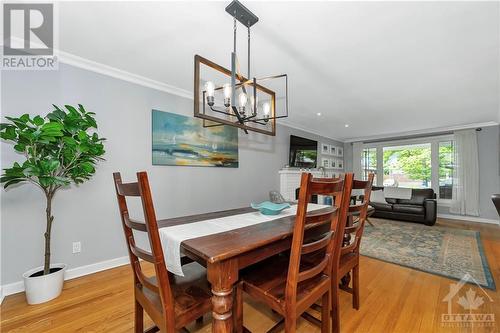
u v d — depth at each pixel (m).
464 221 4.89
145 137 2.73
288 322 1.04
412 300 1.84
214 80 2.72
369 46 2.01
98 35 1.87
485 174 4.79
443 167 5.45
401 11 1.57
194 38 1.91
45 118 1.95
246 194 4.01
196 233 1.29
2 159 1.87
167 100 2.94
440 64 2.31
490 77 2.59
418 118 4.42
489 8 1.52
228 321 1.02
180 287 1.21
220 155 3.54
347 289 1.89
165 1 1.49
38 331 1.47
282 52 2.11
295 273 1.02
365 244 3.27
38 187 2.02
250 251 1.14
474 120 4.52
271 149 4.57
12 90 1.94
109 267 2.43
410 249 3.05
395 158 6.20
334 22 1.69
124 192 1.09
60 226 2.14
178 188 3.03
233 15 1.56
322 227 1.71
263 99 3.32
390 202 5.23
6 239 1.89
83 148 1.81
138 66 2.41
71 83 2.22
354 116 4.32
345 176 1.39
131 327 1.51
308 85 2.86
